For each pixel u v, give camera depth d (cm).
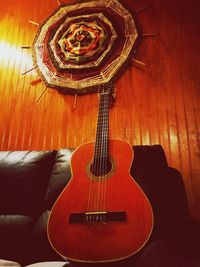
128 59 261
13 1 340
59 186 186
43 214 181
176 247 111
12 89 293
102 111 201
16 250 170
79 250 126
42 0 328
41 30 308
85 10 299
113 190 146
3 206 191
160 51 260
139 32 270
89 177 156
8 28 328
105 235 127
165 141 227
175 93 240
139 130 237
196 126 224
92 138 245
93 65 270
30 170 197
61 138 255
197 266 94
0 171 199
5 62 311
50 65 287
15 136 269
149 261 106
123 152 165
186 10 273
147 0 286
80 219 137
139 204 135
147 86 250
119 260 120
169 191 175
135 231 126
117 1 291
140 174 174
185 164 216
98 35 281
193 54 251
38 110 274
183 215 169
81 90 264
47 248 165
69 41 289
